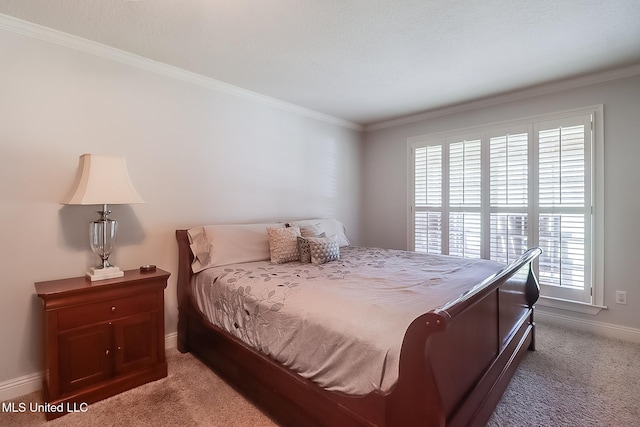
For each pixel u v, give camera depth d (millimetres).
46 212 2023
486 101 3330
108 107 2275
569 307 2881
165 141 2574
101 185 1944
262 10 1812
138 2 1727
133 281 1986
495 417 1684
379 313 1418
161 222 2568
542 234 3004
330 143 4016
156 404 1829
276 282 1978
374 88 3039
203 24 1953
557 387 1959
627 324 2639
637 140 2564
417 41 2176
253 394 1817
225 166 2969
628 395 1870
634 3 1761
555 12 1849
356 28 2012
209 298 2279
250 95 3133
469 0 1738
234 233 2648
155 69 2498
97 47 2193
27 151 1955
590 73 2695
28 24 1917
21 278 1940
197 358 2404
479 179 3402
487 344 1638
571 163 2850
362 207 4480
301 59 2436
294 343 1566
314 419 1444
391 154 4180
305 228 3025
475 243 3430
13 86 1901
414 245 3963
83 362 1819
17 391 1924
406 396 1104
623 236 2637
